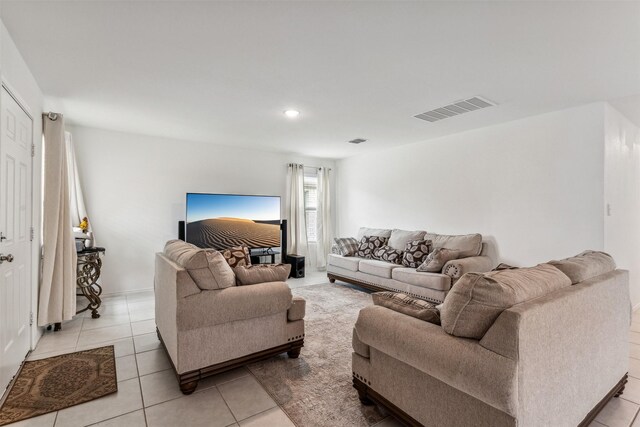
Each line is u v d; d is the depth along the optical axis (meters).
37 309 2.88
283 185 6.14
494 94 3.05
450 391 1.47
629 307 2.14
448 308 1.51
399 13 1.84
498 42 2.15
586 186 3.31
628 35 2.05
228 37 2.10
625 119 3.67
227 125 4.16
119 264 4.56
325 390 2.15
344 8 1.80
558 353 1.47
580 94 3.04
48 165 3.00
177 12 1.84
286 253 5.93
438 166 4.78
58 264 3.07
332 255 5.36
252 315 2.29
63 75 2.66
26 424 1.81
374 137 4.77
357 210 6.27
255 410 1.94
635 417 1.91
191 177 5.11
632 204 3.83
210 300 2.13
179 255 2.39
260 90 2.99
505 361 1.25
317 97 3.16
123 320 3.49
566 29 1.99
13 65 2.17
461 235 4.27
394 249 4.80
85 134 4.31
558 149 3.52
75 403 2.00
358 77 2.70
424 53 2.29
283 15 1.86
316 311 3.81
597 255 2.18
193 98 3.19
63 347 2.79
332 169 6.79
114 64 2.48
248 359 2.33
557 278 1.66
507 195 3.96
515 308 1.30
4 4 1.76
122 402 2.01
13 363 2.26
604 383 1.88
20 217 2.42
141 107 3.46
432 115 3.71
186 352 2.08
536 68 2.52
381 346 1.73
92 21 1.93
